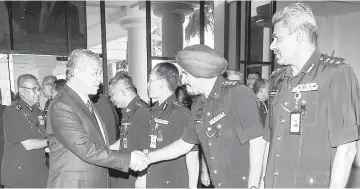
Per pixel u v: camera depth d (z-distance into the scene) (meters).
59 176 1.72
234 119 1.65
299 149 1.28
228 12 6.09
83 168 1.74
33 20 4.95
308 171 1.27
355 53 6.06
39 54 4.97
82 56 1.79
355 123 1.17
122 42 7.34
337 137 1.18
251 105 1.60
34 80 2.85
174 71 2.26
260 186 1.61
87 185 1.74
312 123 1.26
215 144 1.69
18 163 2.68
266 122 1.51
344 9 5.91
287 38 1.27
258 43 5.95
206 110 1.74
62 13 5.14
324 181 1.24
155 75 2.23
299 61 1.30
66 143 1.69
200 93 1.77
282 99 1.36
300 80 1.31
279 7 5.63
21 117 2.69
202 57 1.66
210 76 1.68
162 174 2.17
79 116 1.74
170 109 2.21
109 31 7.07
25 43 4.92
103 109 3.08
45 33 5.04
